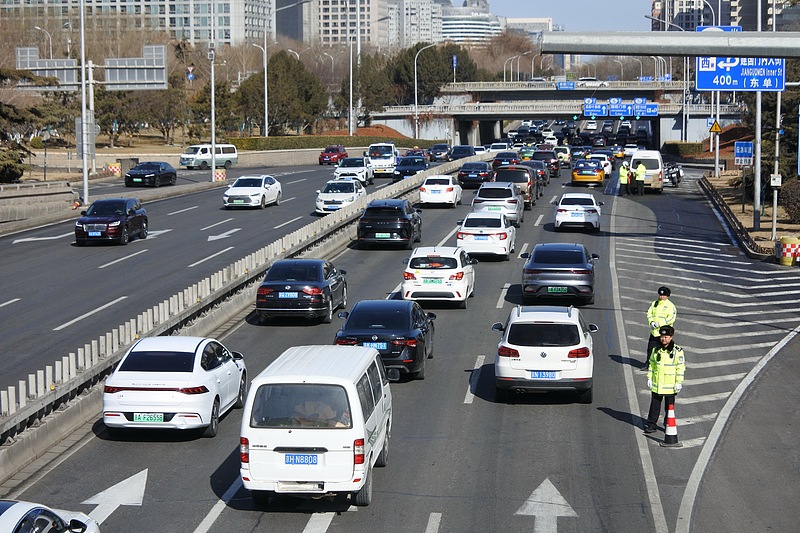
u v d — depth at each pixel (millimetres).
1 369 31094
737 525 18969
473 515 19500
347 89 181500
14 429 23438
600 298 43906
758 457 23312
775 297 44219
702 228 66625
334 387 19047
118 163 109938
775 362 33031
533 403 28109
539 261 41719
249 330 37938
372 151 109375
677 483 21406
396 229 56219
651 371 24719
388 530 18750
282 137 138875
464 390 29531
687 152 149375
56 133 141500
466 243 52375
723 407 27766
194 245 57094
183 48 166625
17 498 20750
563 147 127125
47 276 47562
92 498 20734
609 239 61281
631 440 24562
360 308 31062
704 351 34625
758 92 60219
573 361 26812
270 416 18984
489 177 90625
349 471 18844
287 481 18891
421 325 31375
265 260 46656
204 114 150500
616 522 19078
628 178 87688
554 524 18984
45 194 70688
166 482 21734
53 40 183250
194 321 37062
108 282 45906
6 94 115188
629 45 24453
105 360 28500
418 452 23703
